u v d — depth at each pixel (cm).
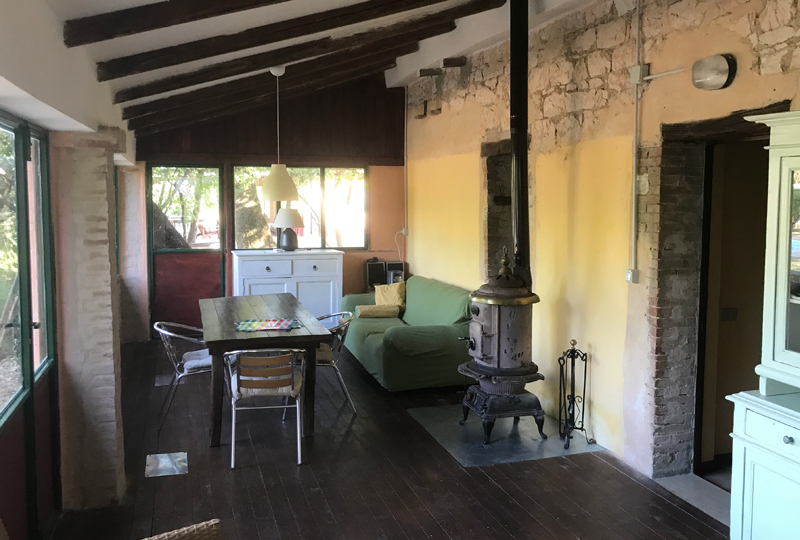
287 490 373
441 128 693
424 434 461
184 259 775
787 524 257
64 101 262
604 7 419
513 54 438
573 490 372
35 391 304
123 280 754
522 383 440
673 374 384
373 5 418
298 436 409
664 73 365
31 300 298
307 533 325
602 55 422
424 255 760
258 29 381
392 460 416
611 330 421
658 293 377
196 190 771
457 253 656
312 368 450
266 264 754
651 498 363
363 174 821
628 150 399
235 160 769
